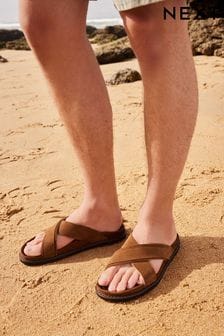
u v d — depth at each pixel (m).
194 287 1.19
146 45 1.08
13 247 1.43
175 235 1.30
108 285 1.20
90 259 1.33
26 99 3.68
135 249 1.23
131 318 1.12
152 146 1.17
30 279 1.28
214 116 2.55
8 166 2.11
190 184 1.70
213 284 1.19
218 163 1.88
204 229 1.42
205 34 5.13
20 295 1.22
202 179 1.74
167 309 1.13
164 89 1.11
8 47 10.23
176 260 1.29
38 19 1.14
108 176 1.32
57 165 2.06
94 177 1.32
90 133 1.25
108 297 1.17
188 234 1.40
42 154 2.23
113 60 5.67
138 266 1.20
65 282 1.25
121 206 1.60
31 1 1.13
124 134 2.40
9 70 5.75
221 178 1.74
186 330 1.07
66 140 2.43
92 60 1.23
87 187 1.35
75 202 1.68
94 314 1.14
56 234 1.34
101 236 1.37
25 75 5.18
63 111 1.25
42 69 1.22
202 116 2.56
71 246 1.34
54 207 1.65
